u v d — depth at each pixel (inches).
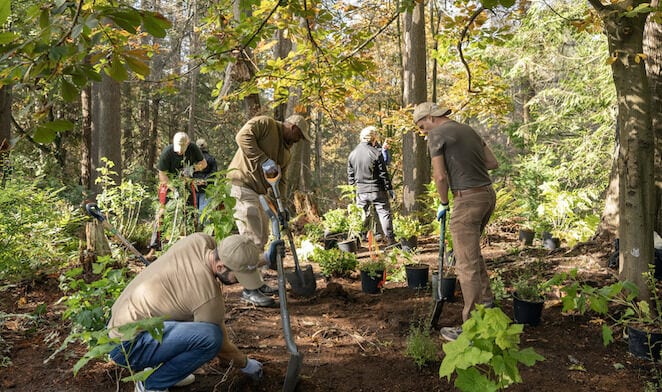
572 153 599.5
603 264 223.9
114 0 80.2
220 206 198.8
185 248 110.7
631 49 161.5
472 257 152.6
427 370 136.3
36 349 144.7
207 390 123.2
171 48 750.5
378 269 206.2
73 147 853.8
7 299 183.9
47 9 75.0
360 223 323.6
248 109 351.3
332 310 184.7
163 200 253.9
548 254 262.4
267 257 124.9
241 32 167.8
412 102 393.7
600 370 135.0
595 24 196.4
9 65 76.4
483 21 194.5
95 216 138.8
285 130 192.9
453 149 152.3
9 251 199.8
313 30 188.9
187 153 253.1
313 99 228.8
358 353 147.3
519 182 441.7
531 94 717.9
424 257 283.3
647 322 149.2
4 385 124.4
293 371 118.6
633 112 163.8
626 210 167.2
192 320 109.5
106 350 89.3
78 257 231.0
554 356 143.4
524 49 590.2
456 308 185.5
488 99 382.3
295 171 448.5
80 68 77.7
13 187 229.5
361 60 200.8
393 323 169.0
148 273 109.4
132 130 1087.6
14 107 440.1
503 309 182.9
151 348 105.3
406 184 403.5
